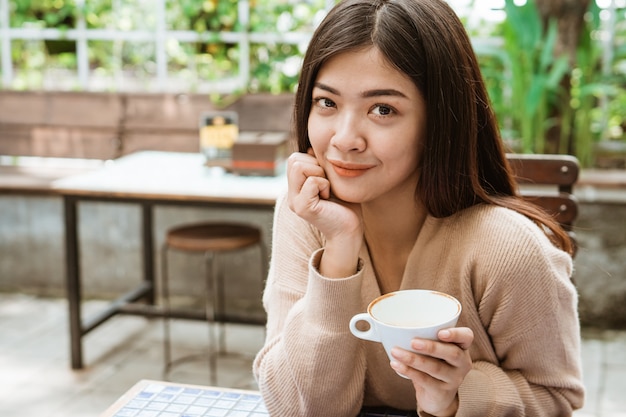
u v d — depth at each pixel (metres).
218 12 4.13
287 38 4.08
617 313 3.61
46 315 3.94
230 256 4.00
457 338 0.90
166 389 1.29
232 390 1.29
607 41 3.79
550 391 1.14
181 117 4.12
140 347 3.55
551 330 1.11
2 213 4.22
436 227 1.17
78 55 4.35
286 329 1.15
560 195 1.92
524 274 1.09
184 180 3.27
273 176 3.30
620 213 3.53
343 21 1.04
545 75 3.66
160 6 4.20
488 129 1.17
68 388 3.14
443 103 1.06
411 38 1.03
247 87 4.12
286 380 1.14
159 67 4.28
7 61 4.43
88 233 4.15
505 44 3.66
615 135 3.90
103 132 4.23
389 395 1.24
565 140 3.75
